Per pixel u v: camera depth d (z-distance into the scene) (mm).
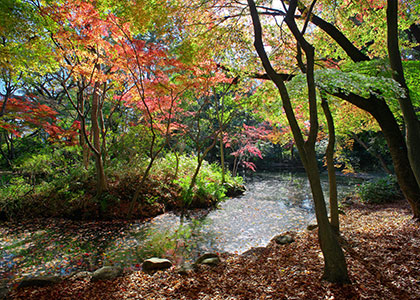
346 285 3174
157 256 5203
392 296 2898
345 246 4582
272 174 20953
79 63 7277
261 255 4816
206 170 12297
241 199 10898
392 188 9359
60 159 10281
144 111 9625
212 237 6289
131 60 6926
